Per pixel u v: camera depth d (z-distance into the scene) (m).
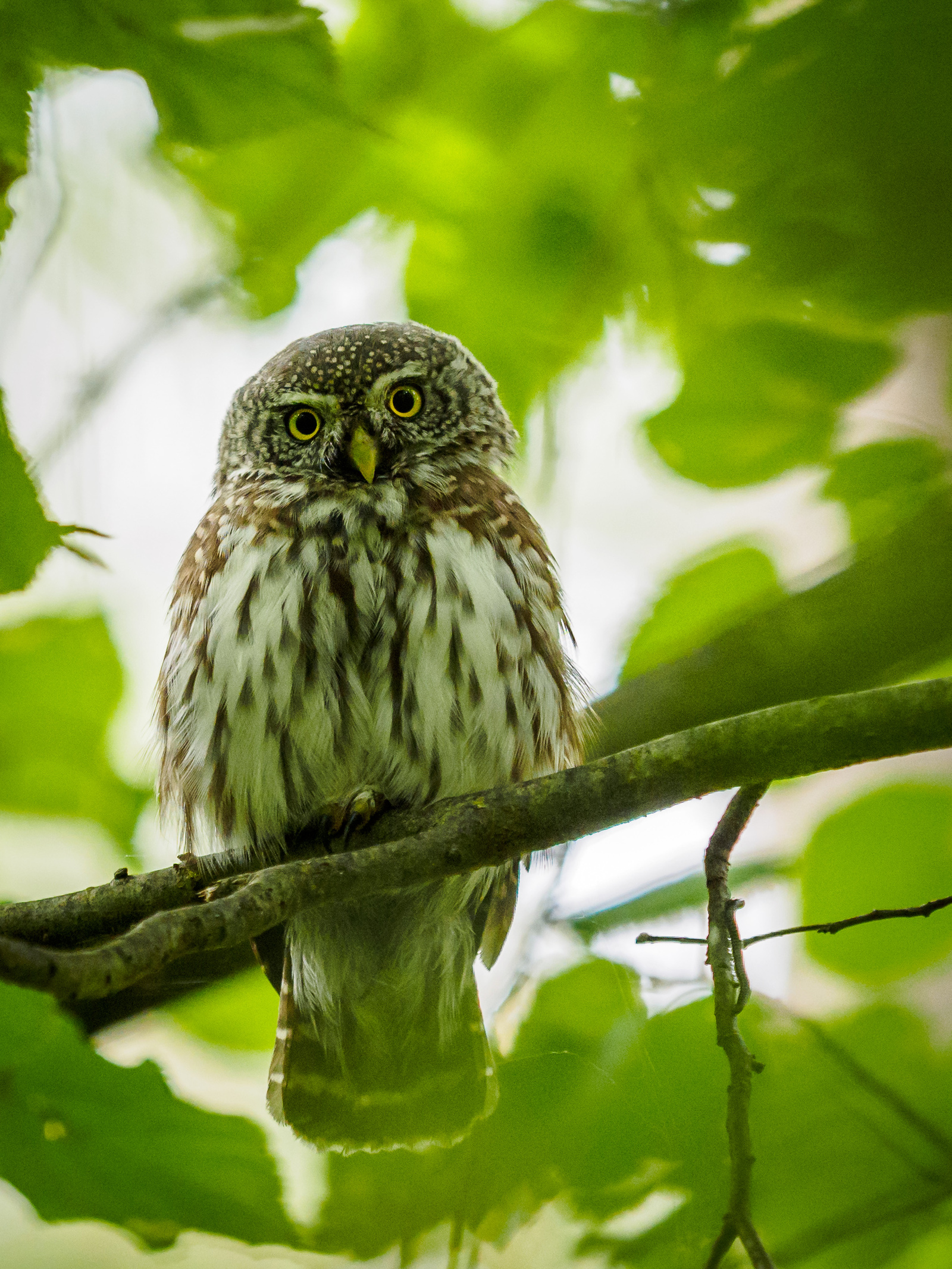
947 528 10.25
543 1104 8.48
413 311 10.93
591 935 9.10
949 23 7.61
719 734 7.63
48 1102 7.09
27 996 7.06
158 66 7.74
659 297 10.45
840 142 8.26
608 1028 8.67
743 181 8.75
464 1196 8.45
